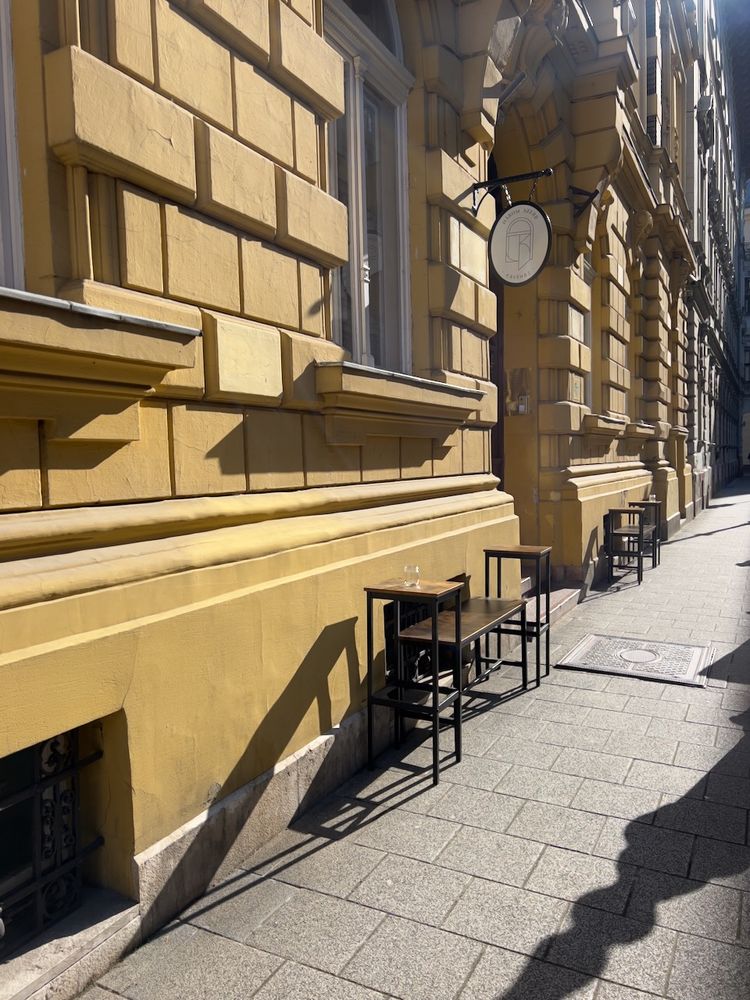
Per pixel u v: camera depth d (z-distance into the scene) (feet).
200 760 9.89
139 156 9.09
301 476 12.57
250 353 11.03
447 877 10.20
